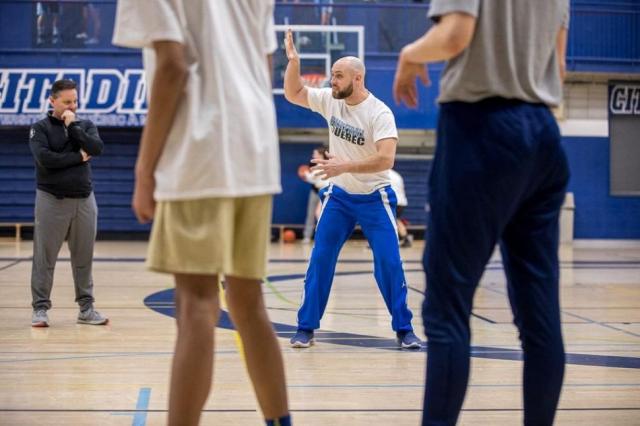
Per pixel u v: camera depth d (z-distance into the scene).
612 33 18.36
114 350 5.59
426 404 2.73
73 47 17.14
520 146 2.64
